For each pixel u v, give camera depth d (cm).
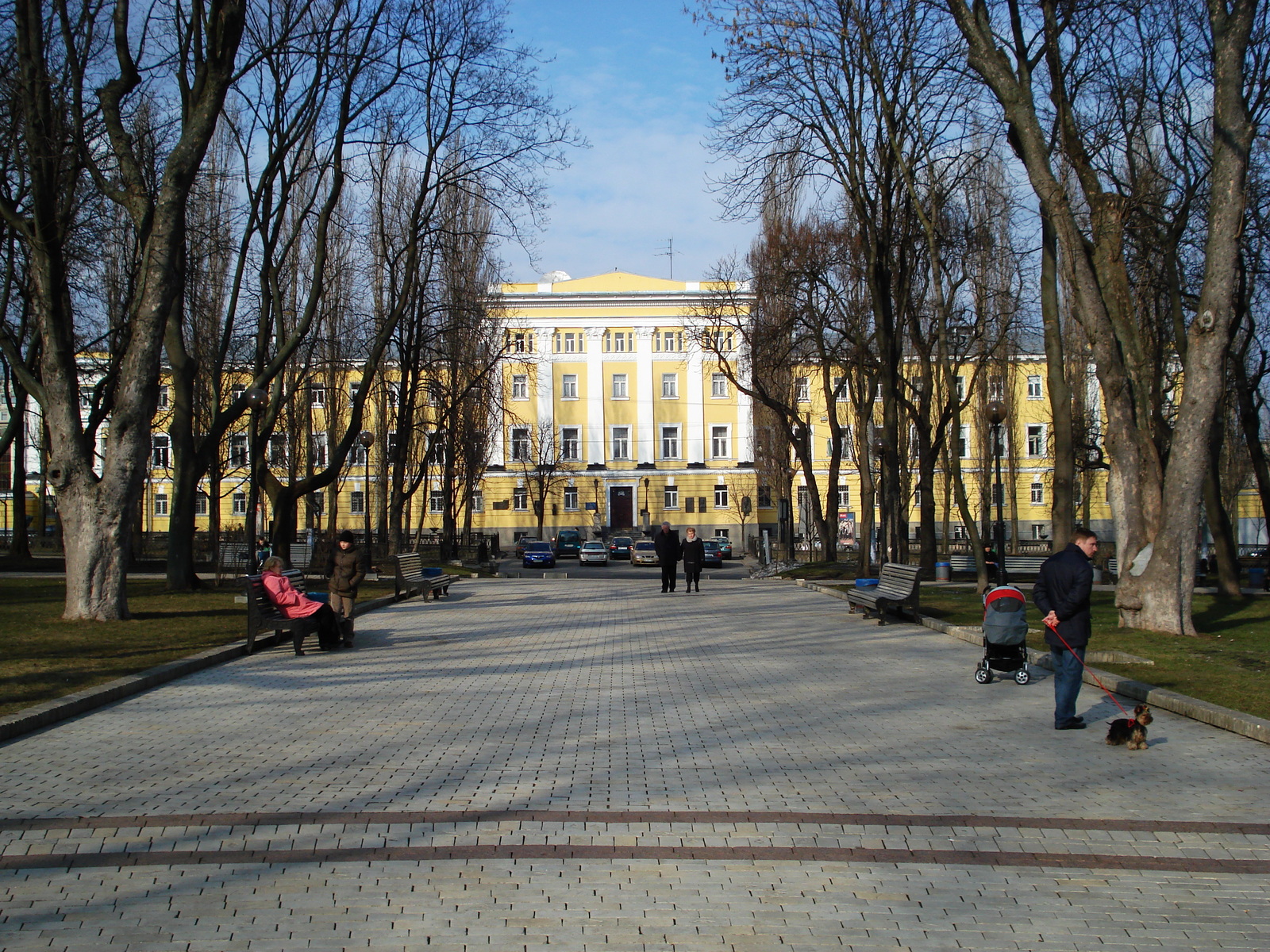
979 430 5159
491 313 4450
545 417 7250
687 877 551
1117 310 1677
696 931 482
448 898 521
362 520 6962
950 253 2877
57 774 761
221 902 517
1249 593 2594
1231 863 578
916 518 6956
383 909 507
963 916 503
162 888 536
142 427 1664
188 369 2358
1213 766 792
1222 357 1477
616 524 7281
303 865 570
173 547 2348
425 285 3428
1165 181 2309
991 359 4047
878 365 3256
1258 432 2916
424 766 786
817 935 480
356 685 1176
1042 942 474
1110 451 1650
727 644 1560
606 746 862
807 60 2281
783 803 687
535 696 1107
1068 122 1656
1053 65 1627
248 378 4200
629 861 576
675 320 7306
